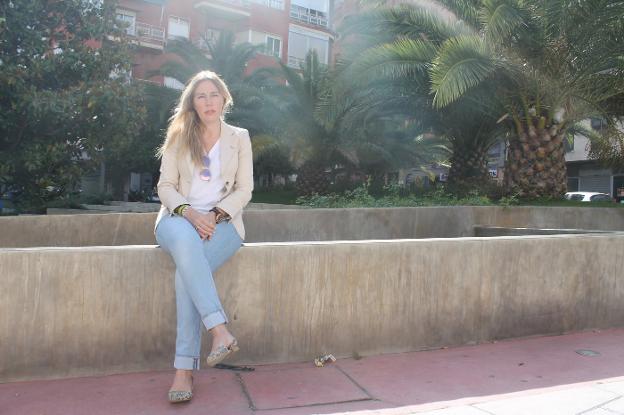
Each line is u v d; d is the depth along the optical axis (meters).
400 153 20.52
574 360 3.85
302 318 3.72
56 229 6.92
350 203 10.68
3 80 9.03
